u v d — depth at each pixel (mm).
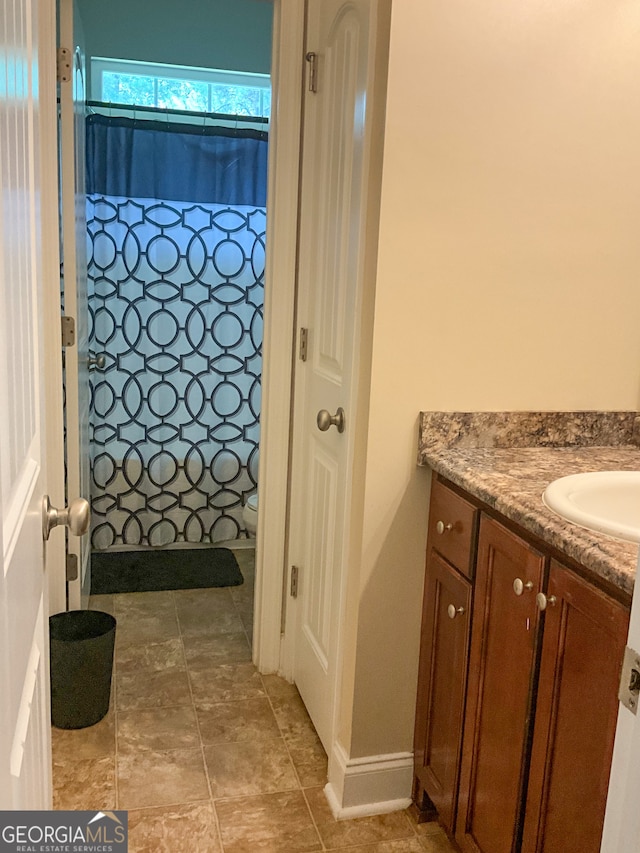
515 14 1572
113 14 3199
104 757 1940
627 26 1638
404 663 1761
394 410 1655
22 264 791
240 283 3217
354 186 1734
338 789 1790
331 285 1941
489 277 1658
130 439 3234
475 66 1569
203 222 3133
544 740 1235
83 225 2615
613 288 1739
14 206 730
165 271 3127
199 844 1656
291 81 2113
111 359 3139
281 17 2094
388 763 1787
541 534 1204
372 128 1615
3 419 655
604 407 1784
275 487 2316
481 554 1449
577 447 1767
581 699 1138
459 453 1656
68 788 1815
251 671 2402
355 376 1726
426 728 1716
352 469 1753
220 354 3250
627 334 1767
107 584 2984
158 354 3186
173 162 3066
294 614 2309
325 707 1969
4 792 668
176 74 3354
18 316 759
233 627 2689
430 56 1542
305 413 2195
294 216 2178
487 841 1435
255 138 3125
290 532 2301
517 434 1731
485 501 1388
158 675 2346
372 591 1713
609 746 1067
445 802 1612
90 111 3006
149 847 1642
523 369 1718
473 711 1484
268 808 1783
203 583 3033
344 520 1808
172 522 3357
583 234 1698
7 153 683
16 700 757
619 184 1698
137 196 3055
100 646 2029
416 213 1591
